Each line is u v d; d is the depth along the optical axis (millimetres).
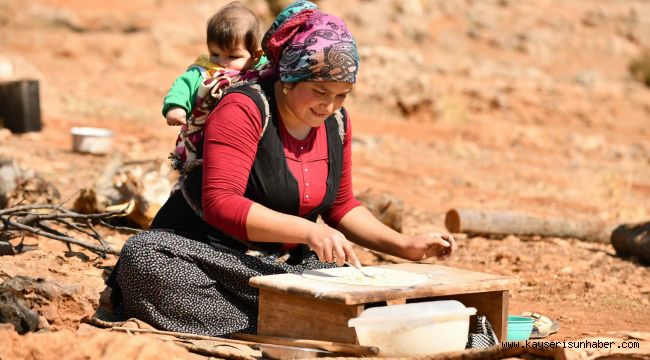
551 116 25328
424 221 10391
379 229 5305
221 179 4812
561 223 9641
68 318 4641
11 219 6352
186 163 5141
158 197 7637
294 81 4785
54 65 23203
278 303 4668
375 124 20141
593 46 40625
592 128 25234
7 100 13875
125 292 5027
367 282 4578
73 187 9875
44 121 15320
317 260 5352
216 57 5371
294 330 4609
